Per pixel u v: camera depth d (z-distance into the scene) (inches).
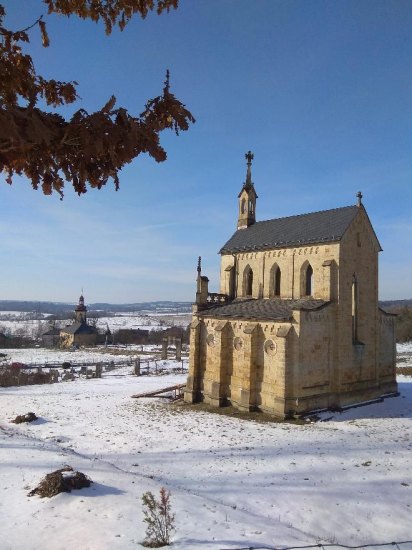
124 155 186.5
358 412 1294.3
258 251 1592.0
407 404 1423.5
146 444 989.2
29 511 551.2
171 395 1631.4
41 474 712.4
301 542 507.5
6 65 192.4
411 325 3907.5
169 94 205.5
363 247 1437.0
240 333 1408.7
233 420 1230.9
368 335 1441.9
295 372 1234.6
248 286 1658.5
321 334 1293.1
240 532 512.1
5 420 1253.7
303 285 1439.5
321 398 1282.0
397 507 658.8
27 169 193.6
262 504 653.9
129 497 604.4
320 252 1384.1
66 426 1174.3
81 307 5447.8
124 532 487.5
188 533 494.0
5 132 158.2
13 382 1959.9
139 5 228.5
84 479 637.9
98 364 2204.7
